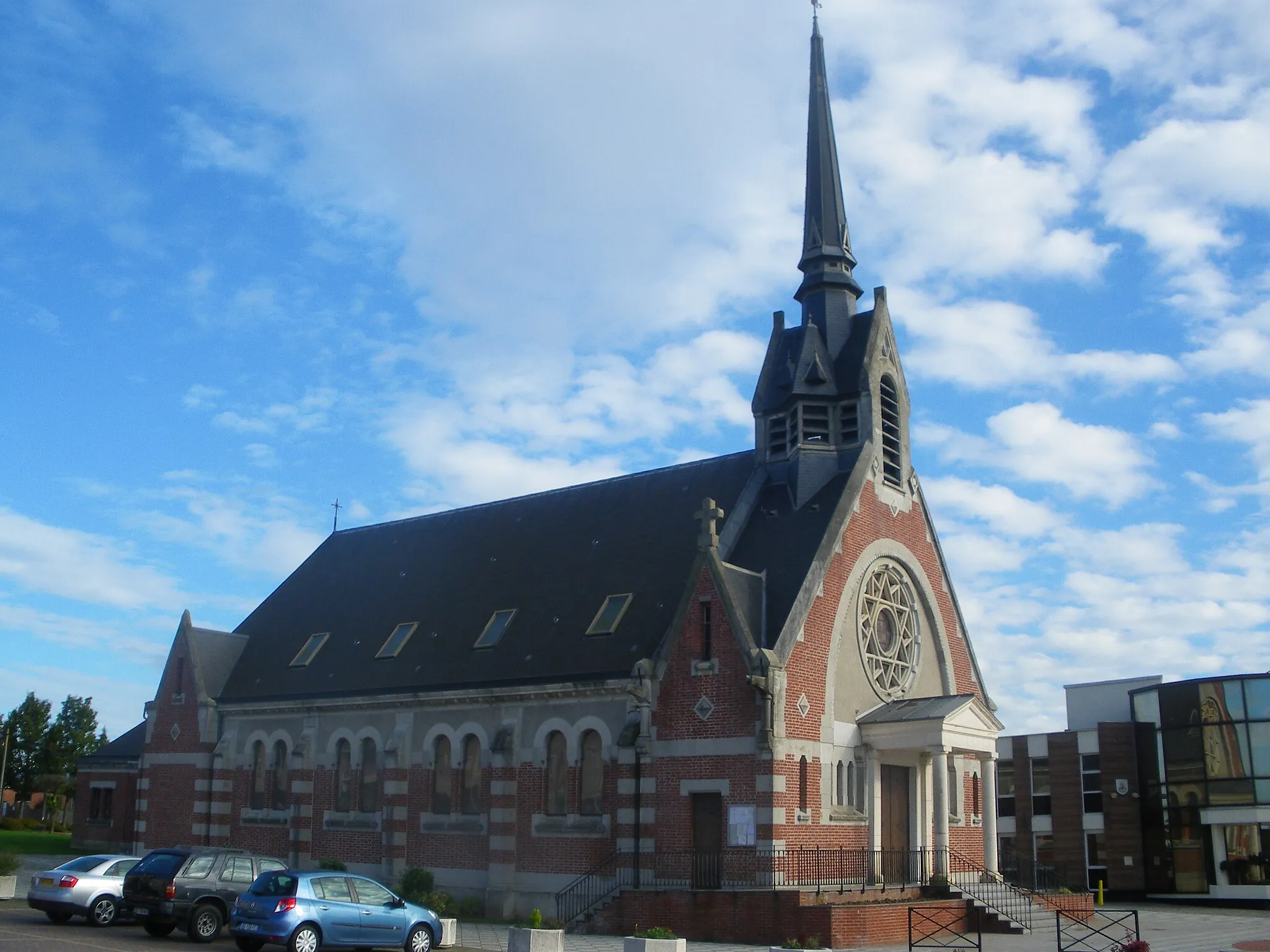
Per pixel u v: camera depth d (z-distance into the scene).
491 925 33.72
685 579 36.84
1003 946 28.53
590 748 35.50
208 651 48.94
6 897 35.44
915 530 40.25
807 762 32.47
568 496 45.50
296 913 23.83
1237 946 30.03
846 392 39.28
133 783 54.97
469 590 43.91
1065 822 56.78
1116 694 59.78
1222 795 51.53
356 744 41.91
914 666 38.75
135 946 24.73
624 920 31.28
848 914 28.14
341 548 53.50
